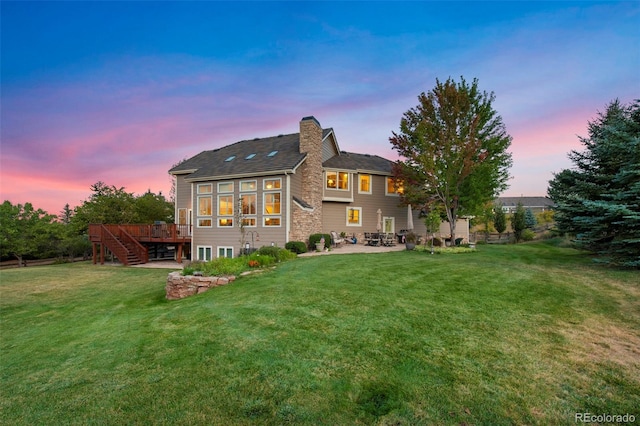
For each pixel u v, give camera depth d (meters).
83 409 3.08
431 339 4.27
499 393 3.01
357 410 2.82
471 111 16.92
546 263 10.29
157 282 12.83
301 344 4.25
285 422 2.69
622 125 10.24
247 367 3.69
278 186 16.58
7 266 25.41
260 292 7.05
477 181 16.22
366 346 4.12
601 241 11.03
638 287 6.81
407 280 7.61
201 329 5.11
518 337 4.29
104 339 5.31
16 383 3.83
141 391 3.31
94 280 13.85
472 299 6.01
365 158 24.17
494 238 27.48
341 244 18.44
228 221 17.77
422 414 2.73
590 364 3.53
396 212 22.42
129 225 20.31
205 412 2.87
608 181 11.19
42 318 7.95
